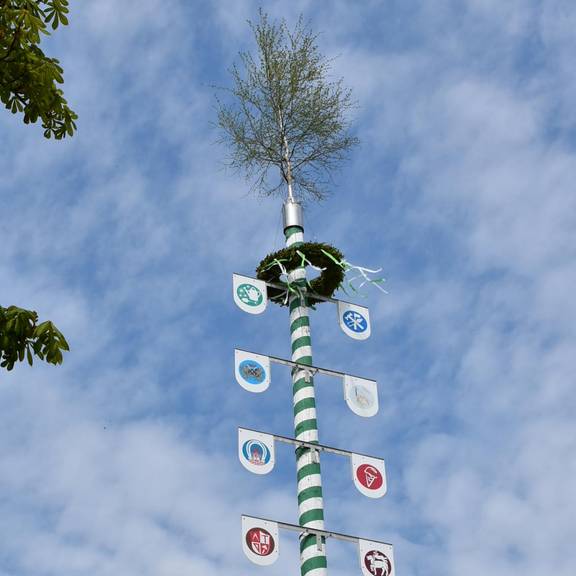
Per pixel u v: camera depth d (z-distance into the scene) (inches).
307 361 730.8
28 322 388.5
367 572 639.8
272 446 668.1
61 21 433.7
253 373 704.4
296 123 861.2
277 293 786.8
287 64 874.8
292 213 812.6
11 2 423.8
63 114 437.7
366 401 721.6
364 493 671.8
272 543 629.3
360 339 772.0
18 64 421.4
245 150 853.2
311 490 662.5
